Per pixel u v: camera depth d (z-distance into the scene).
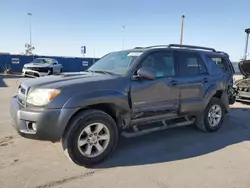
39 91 3.38
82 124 3.44
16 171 3.34
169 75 4.52
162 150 4.25
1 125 5.39
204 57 5.29
